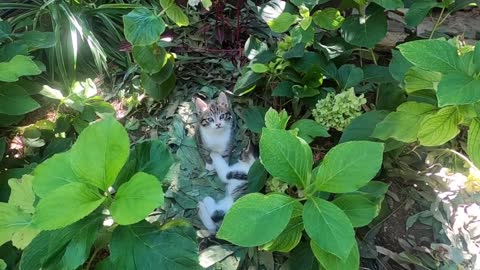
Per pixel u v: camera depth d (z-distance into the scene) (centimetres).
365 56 103
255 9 104
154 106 99
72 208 49
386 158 85
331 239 56
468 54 68
